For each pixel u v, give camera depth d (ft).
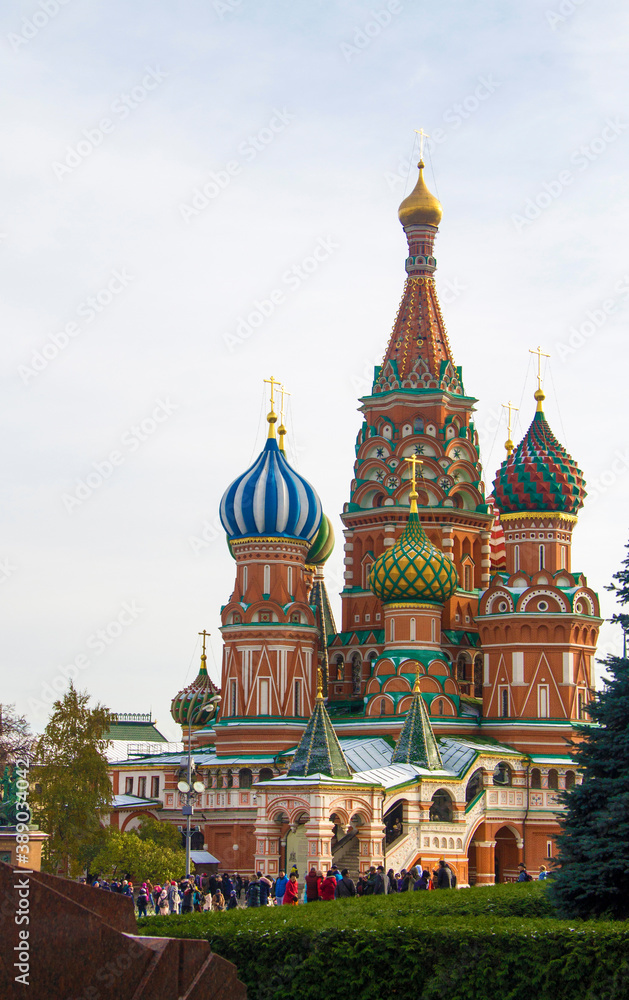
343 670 375.25
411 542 345.31
